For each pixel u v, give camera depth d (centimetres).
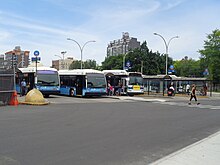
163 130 1303
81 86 3612
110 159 778
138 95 4453
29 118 1564
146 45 10931
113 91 4247
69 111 1977
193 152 867
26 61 7712
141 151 883
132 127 1352
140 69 10362
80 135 1106
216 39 8125
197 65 11994
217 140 1070
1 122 1400
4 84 2277
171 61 11194
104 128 1292
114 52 15425
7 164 700
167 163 739
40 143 945
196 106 2817
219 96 5266
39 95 2453
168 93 4506
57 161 740
